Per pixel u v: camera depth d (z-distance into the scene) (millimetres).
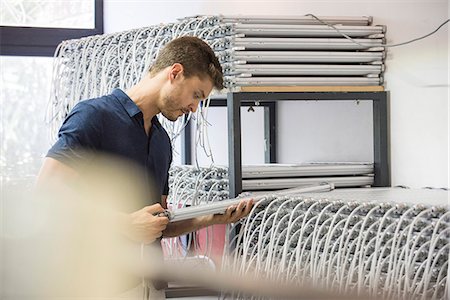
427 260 1514
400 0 2689
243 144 4055
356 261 1751
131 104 2135
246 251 2033
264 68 2568
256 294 421
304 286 415
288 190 2301
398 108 2742
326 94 2686
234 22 2584
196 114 2758
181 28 2797
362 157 3057
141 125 2152
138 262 505
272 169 2650
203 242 2537
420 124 2609
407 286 1517
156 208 1930
